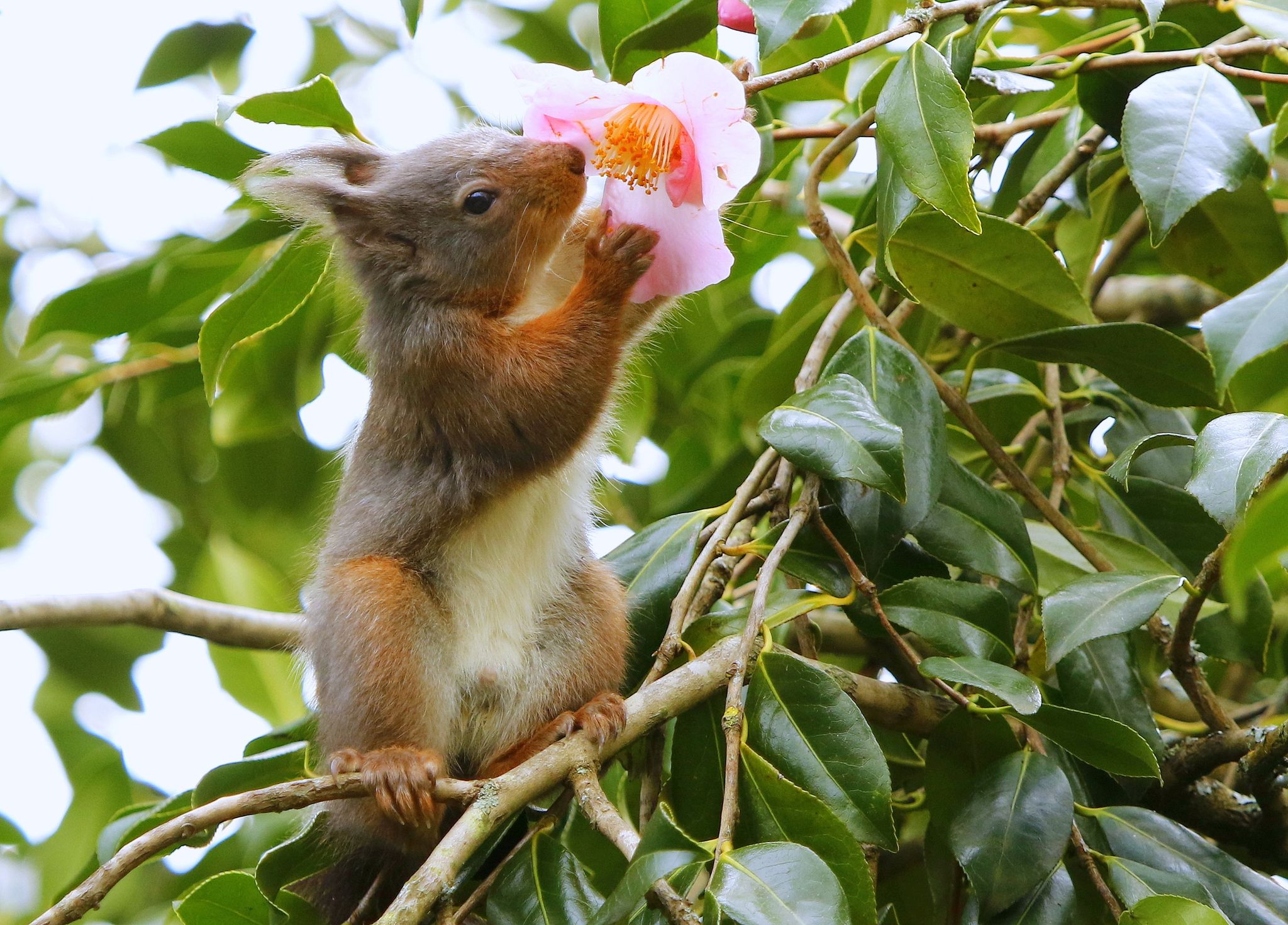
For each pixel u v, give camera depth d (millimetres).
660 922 5445
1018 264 7570
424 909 5359
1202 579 6648
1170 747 7582
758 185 8586
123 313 10031
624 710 6410
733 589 8414
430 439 8148
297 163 8633
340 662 7527
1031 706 5941
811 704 6227
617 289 7742
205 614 8797
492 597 8211
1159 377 7309
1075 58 7965
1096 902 6453
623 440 10312
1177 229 8344
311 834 7211
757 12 6668
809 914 4867
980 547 7191
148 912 9195
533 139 8125
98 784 9672
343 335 10617
